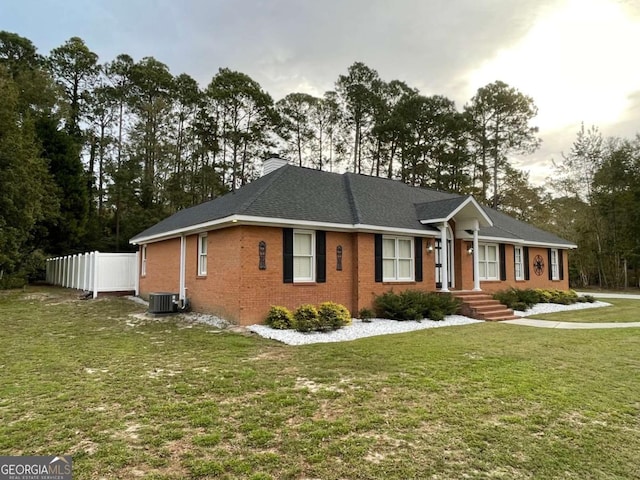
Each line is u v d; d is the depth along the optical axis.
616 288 32.12
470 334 10.44
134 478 3.32
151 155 34.72
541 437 4.17
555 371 6.69
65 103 32.88
